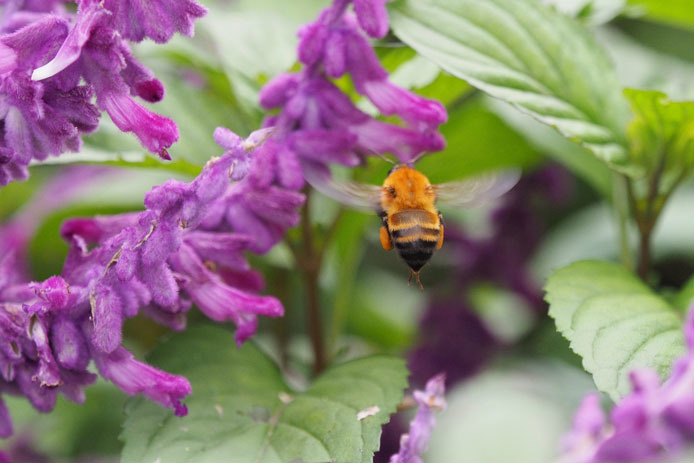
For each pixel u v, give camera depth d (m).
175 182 0.26
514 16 0.29
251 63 0.31
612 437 0.24
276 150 0.28
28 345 0.27
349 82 0.30
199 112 0.31
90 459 0.32
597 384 0.27
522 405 0.29
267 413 0.28
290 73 0.28
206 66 0.31
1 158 0.26
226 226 0.28
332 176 0.28
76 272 0.27
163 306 0.27
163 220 0.26
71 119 0.26
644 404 0.24
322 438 0.27
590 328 0.27
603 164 0.32
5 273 0.28
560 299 0.28
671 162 0.30
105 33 0.26
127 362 0.27
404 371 0.28
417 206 0.29
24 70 0.26
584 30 0.29
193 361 0.28
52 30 0.26
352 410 0.27
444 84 0.30
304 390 0.28
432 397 0.27
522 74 0.29
